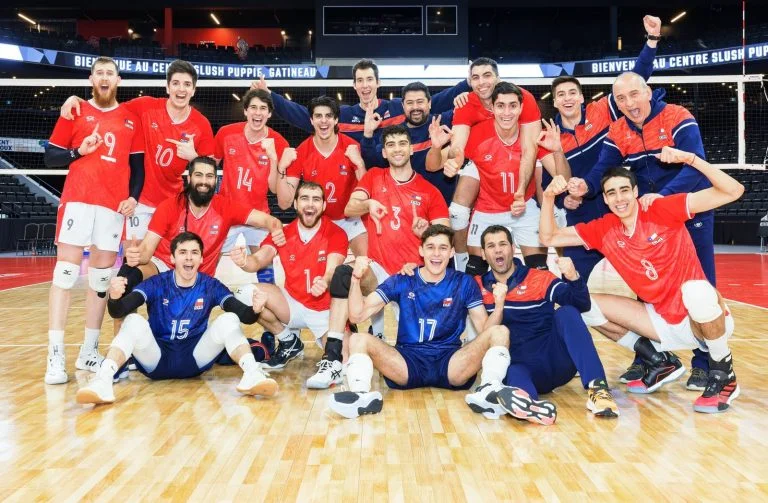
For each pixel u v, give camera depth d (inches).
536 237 208.1
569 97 190.9
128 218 203.2
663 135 167.6
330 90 945.5
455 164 179.2
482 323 155.5
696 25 1159.0
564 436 125.0
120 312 155.3
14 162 963.3
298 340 196.2
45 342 234.7
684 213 146.7
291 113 230.8
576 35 1167.6
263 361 192.5
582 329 144.3
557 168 186.9
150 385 170.2
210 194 178.5
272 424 134.0
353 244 215.2
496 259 155.6
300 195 179.5
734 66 957.2
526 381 141.3
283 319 187.5
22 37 934.4
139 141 189.0
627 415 139.5
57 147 178.1
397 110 229.0
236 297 167.0
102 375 148.1
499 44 1178.0
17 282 482.0
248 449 118.0
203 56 1025.5
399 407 147.7
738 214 888.3
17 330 263.0
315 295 169.6
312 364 200.8
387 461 111.5
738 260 620.7
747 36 951.6
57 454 115.2
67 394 159.9
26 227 786.2
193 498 95.8
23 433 127.6
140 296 159.3
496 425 133.0
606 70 909.8
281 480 102.8
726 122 994.7
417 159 211.9
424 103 203.9
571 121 194.9
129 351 154.8
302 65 969.5
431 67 898.1
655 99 171.8
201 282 165.9
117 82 184.4
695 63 908.6
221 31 1207.6
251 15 1173.1
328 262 182.5
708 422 133.4
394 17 943.0
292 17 1179.3
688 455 113.4
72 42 976.3
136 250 162.6
